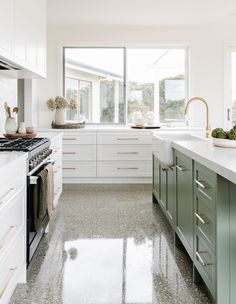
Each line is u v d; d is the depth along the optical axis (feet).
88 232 11.55
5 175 6.25
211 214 6.59
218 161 6.28
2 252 6.14
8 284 6.46
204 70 20.81
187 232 8.69
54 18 18.84
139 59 21.39
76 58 21.24
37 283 7.99
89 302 7.18
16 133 12.12
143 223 12.55
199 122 20.99
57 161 13.93
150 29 20.57
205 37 20.66
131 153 19.51
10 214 6.67
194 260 7.98
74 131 19.30
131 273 8.54
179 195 9.70
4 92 12.82
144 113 21.57
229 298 6.27
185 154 8.66
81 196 16.80
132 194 17.28
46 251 9.91
